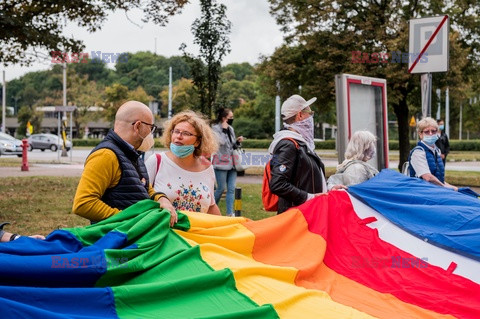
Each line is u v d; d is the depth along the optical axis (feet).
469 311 14.42
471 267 16.10
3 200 46.70
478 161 136.05
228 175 37.01
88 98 257.96
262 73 91.40
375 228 17.72
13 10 48.32
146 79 302.66
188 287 11.74
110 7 50.16
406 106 89.86
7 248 11.41
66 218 37.65
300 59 88.38
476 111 251.39
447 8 86.74
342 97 36.78
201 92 53.42
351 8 83.30
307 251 16.29
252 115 260.62
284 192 18.39
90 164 14.32
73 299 10.17
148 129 15.05
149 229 13.38
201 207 17.80
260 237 15.56
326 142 210.18
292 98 19.65
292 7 85.51
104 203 14.29
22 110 307.58
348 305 14.17
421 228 17.51
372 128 40.50
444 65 32.94
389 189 19.01
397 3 81.97
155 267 12.35
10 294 9.65
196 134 17.49
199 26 52.70
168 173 17.66
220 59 53.26
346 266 16.53
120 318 10.37
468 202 18.34
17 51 52.60
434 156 26.61
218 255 13.83
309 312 12.57
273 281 13.56
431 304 14.74
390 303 14.87
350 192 18.63
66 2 48.24
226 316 11.14
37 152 165.99
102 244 12.28
